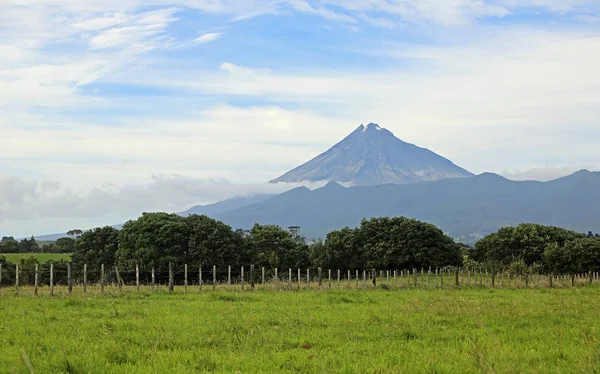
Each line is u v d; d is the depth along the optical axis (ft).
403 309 82.64
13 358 44.57
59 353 45.24
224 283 173.68
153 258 243.60
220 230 260.62
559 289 154.92
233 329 60.13
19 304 87.61
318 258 302.25
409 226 296.30
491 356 44.91
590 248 254.68
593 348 49.29
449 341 54.60
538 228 325.01
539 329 62.03
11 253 369.71
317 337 55.98
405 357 45.93
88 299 95.81
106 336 55.11
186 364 43.73
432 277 220.84
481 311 78.74
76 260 261.85
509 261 303.68
